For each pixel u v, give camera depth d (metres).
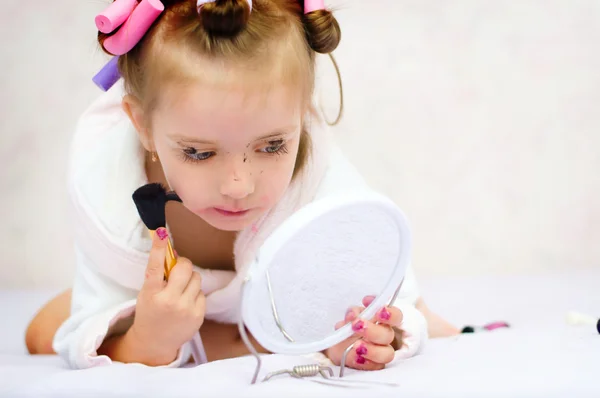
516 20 3.26
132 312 1.54
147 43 1.42
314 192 1.66
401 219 1.26
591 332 1.60
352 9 3.26
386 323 1.35
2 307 2.58
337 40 1.49
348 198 1.20
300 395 1.12
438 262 3.22
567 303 2.26
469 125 3.26
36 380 1.29
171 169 1.39
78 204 1.64
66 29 3.25
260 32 1.35
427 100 3.26
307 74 1.44
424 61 3.27
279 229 1.18
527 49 3.26
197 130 1.32
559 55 3.25
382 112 3.25
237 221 1.43
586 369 1.23
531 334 1.63
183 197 1.40
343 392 1.13
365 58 3.26
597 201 3.23
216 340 1.72
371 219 1.24
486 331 1.83
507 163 3.24
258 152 1.36
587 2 3.24
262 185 1.38
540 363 1.29
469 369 1.26
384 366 1.37
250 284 1.17
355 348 1.33
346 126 3.25
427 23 3.27
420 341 1.45
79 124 1.88
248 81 1.31
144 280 1.49
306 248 1.21
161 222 1.41
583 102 3.24
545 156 3.24
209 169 1.36
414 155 3.26
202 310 1.45
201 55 1.32
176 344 1.46
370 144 3.26
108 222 1.62
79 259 1.70
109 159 1.70
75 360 1.45
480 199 3.24
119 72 1.56
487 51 3.26
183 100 1.32
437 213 3.24
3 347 2.03
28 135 3.22
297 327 1.28
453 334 1.88
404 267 1.33
